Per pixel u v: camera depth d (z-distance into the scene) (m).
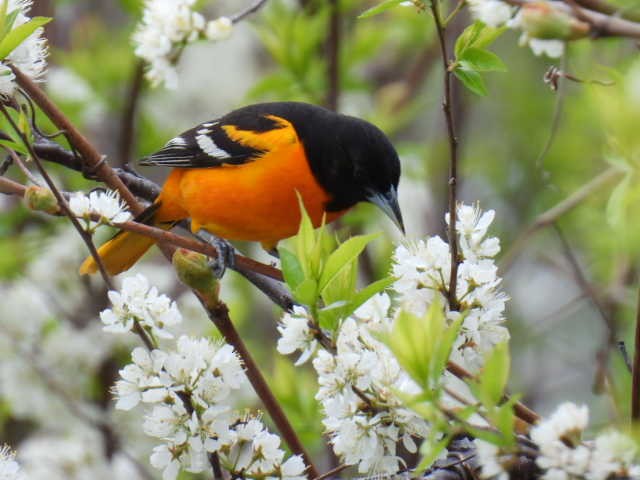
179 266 7.16
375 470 6.78
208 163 9.99
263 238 10.45
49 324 13.17
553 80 7.17
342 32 14.66
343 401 6.62
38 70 8.74
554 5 5.36
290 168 9.89
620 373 11.63
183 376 6.80
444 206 14.85
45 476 11.91
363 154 10.09
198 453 6.89
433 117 17.77
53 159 9.86
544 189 14.86
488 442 5.70
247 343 14.22
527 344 13.77
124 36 15.53
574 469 5.68
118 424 12.66
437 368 5.74
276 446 6.95
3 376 12.93
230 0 17.92
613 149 6.01
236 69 17.92
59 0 15.16
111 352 13.16
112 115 15.74
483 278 6.88
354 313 6.93
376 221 13.92
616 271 11.22
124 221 7.55
